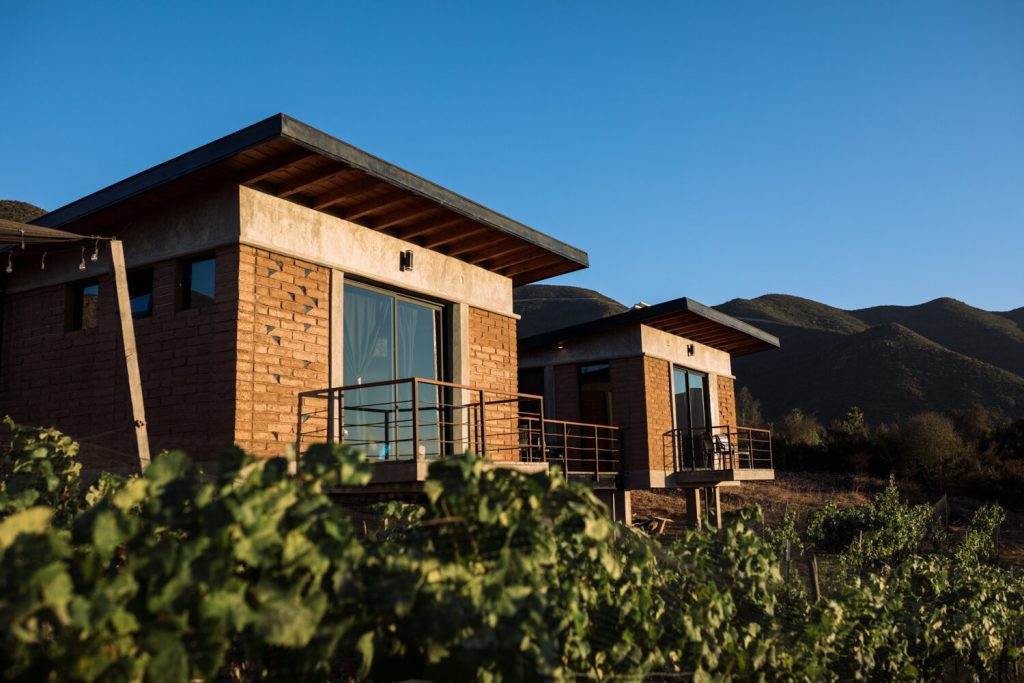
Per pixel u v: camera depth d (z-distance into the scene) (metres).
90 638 1.77
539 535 2.75
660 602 3.48
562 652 2.88
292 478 2.25
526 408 17.34
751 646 3.75
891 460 26.80
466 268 10.91
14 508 3.28
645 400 15.67
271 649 2.13
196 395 7.86
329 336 8.64
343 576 2.08
